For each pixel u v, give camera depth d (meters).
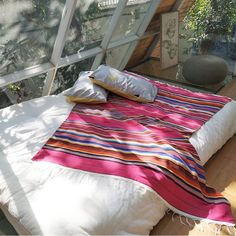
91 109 2.37
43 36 2.45
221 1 3.73
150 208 1.55
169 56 4.20
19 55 2.40
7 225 1.58
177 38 4.24
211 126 2.16
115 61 3.90
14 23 2.12
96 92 2.45
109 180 1.55
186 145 1.94
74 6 2.33
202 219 1.64
